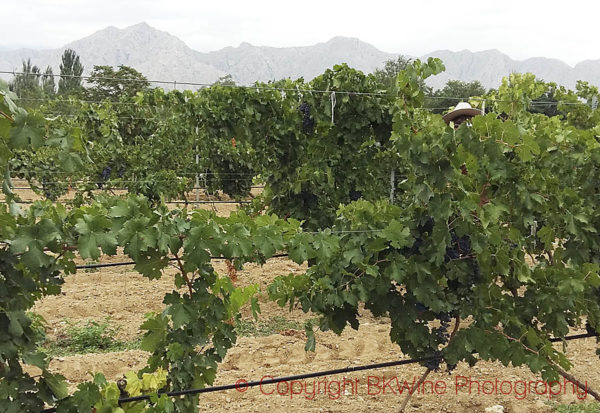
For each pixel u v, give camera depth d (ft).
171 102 30.37
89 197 40.47
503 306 15.58
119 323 27.04
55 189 46.50
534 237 20.03
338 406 19.30
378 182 31.07
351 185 29.55
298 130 27.84
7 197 10.04
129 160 42.50
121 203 11.59
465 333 15.64
